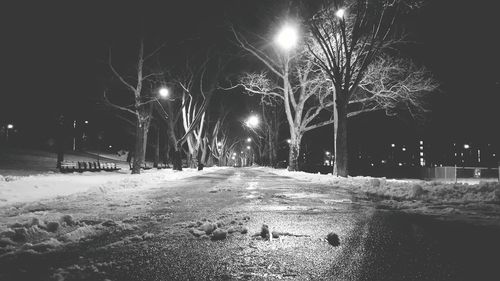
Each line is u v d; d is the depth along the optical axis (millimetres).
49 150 58688
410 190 15336
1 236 7453
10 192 14461
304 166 67688
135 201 13742
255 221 9586
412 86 29422
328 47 26109
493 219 9781
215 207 12242
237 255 6512
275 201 13883
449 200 13297
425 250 6758
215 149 81438
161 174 29562
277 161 61156
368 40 27047
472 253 6547
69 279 5336
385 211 11227
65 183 18609
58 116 33438
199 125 50844
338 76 26281
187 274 5566
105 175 27188
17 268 5816
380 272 5598
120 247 7047
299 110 36438
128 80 35438
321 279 5340
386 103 31016
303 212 11070
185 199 14523
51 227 8297
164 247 7039
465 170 33438
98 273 5602
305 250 6809
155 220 9727
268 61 36375
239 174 39219
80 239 7629
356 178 24656
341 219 9836
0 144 57219
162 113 41688
